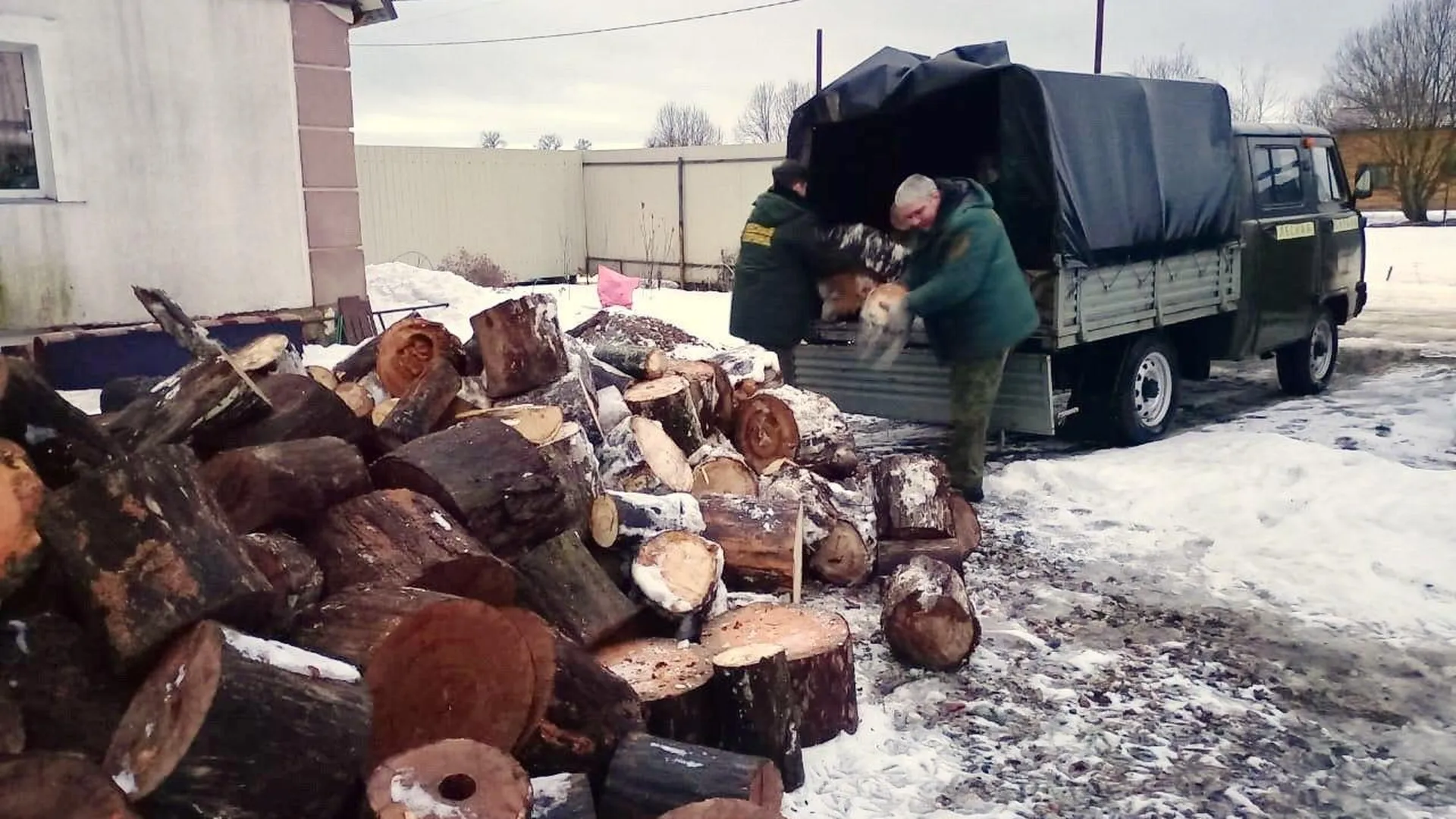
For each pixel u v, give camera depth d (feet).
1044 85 20.85
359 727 7.60
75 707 7.80
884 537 16.99
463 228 67.92
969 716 12.50
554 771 9.55
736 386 20.54
